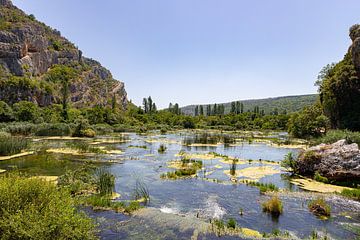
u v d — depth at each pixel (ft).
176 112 469.16
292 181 60.70
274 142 156.04
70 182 48.47
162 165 78.07
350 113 158.61
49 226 20.48
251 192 51.29
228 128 310.24
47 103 304.09
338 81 163.22
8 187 22.81
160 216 36.91
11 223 19.48
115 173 66.23
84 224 23.84
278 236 31.78
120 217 36.40
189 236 31.14
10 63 307.17
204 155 97.55
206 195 49.08
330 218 38.14
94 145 126.93
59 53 443.32
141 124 309.83
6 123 182.70
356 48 160.15
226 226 34.35
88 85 461.37
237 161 85.66
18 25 364.17
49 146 114.21
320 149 66.90
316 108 192.75
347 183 57.00
